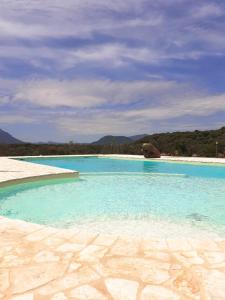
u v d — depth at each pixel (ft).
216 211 22.72
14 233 11.98
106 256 9.78
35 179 32.53
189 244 10.90
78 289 7.76
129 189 31.91
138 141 92.63
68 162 66.18
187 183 36.42
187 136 93.97
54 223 19.36
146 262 9.36
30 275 8.48
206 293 7.61
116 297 7.40
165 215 21.44
